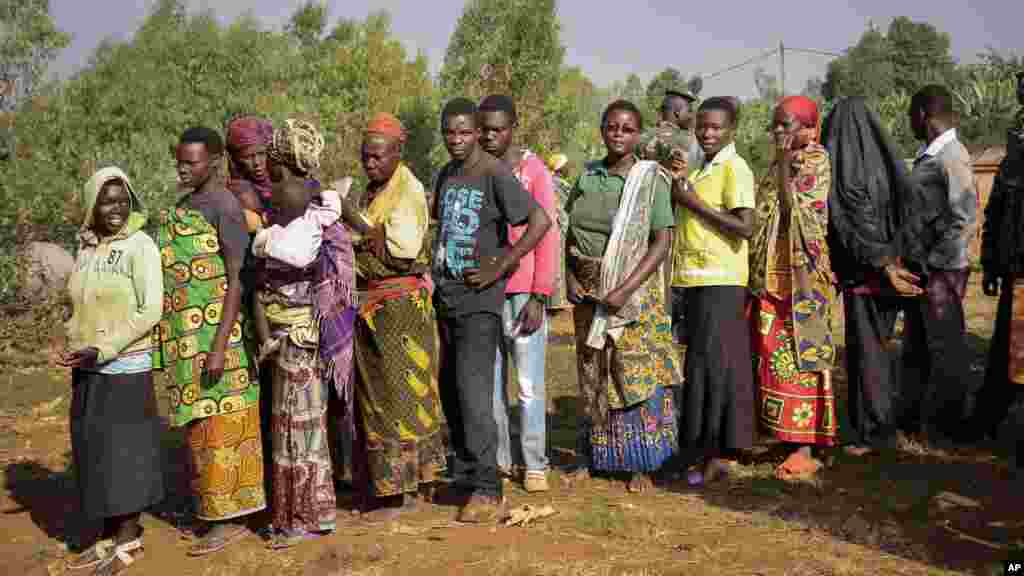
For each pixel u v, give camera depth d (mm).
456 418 5086
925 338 5992
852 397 5758
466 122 4648
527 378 5094
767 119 24969
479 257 4629
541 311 5035
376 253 4543
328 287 4293
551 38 15273
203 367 4277
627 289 4918
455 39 15656
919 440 5977
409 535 4395
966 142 27875
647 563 3965
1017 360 5441
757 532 4367
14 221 10938
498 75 15211
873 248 5426
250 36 20547
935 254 5957
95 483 4250
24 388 8383
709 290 5160
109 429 4238
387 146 4527
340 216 4406
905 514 4594
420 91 23766
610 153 5148
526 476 5172
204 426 4309
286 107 18516
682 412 5344
